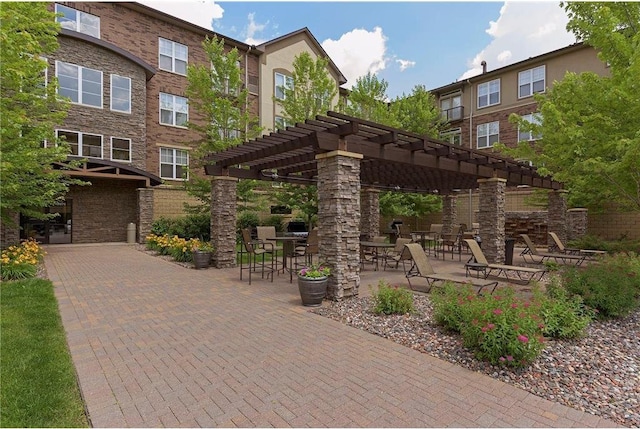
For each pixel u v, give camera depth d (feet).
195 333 14.47
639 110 18.47
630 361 11.97
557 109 22.57
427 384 10.23
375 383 10.27
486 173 32.53
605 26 19.89
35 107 28.55
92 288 22.75
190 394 9.61
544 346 11.53
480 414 8.74
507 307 12.21
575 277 18.33
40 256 33.68
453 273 29.73
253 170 33.60
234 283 24.85
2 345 12.27
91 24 50.67
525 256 41.60
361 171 35.45
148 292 21.79
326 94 45.68
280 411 8.82
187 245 35.47
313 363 11.61
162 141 56.18
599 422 8.45
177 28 57.62
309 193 45.47
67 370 10.68
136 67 52.75
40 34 27.48
